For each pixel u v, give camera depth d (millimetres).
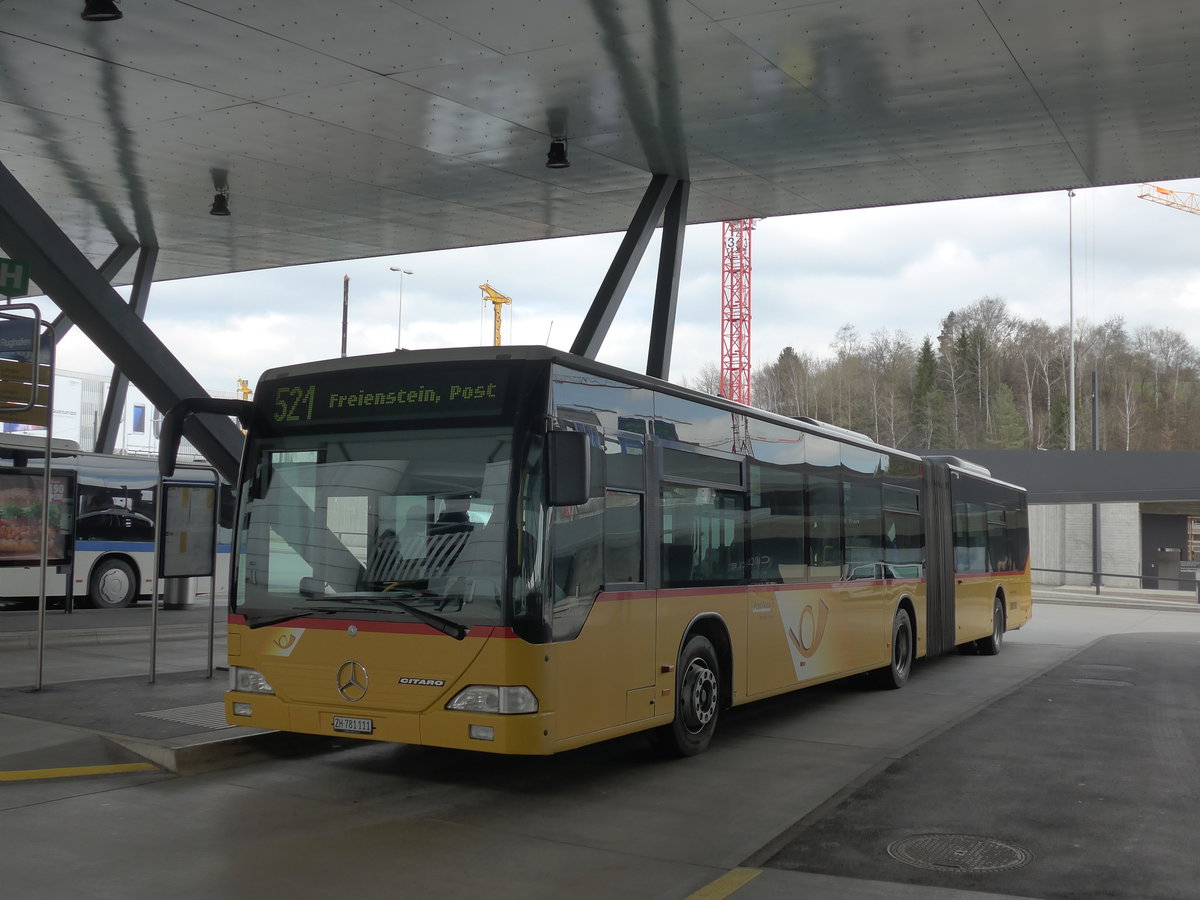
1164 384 125812
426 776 8250
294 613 7645
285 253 18547
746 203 15539
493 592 7047
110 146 13180
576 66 10656
